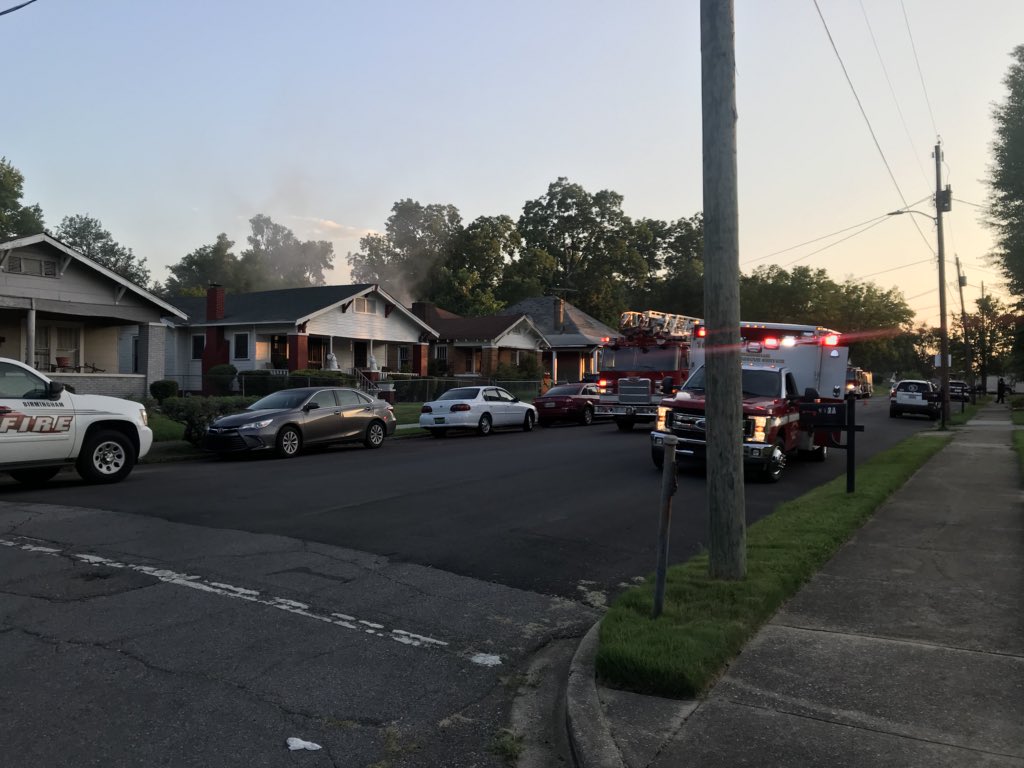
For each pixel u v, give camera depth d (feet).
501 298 235.40
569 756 12.67
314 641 17.34
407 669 16.02
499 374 131.85
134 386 79.20
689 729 12.66
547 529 28.91
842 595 19.66
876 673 14.75
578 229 267.59
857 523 27.73
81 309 72.59
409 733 13.32
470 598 20.72
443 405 72.18
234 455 54.60
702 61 19.19
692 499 35.70
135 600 19.77
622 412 76.07
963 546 24.71
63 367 77.46
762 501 35.94
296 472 44.14
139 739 12.71
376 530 28.19
